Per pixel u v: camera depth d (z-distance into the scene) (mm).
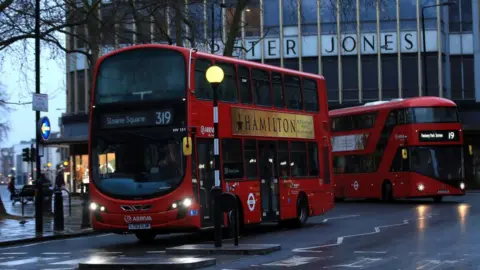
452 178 40031
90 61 33438
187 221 19922
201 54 21234
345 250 17688
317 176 27250
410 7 62094
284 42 63094
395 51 62125
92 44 32844
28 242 23141
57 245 22031
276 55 63125
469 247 17359
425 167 40031
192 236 24531
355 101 62531
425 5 61875
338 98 62719
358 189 43906
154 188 20031
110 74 21109
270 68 24859
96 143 20891
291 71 26188
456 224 24219
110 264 14945
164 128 20344
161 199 19922
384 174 41938
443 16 62594
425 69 55031
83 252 19469
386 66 62438
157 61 20797
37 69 25703
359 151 44031
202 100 21016
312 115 27281
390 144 41594
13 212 40406
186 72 20500
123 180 20312
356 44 62531
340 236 21750
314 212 26828
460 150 40438
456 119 40562
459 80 63125
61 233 25219
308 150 26797
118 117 20766
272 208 24109
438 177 39938
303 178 26203
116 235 25828
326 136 28172
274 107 24859
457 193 40031
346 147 45062
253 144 23375
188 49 20812
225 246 18312
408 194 40219
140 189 20094
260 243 20203
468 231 21531
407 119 40531
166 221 19953
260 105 24016
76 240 23906
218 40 57031
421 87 61781
